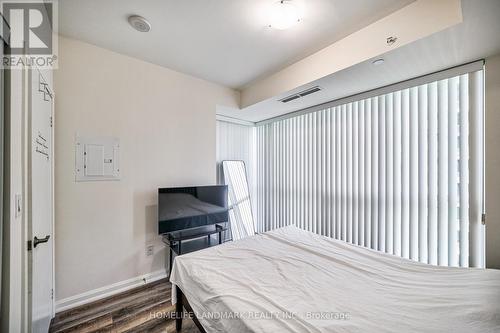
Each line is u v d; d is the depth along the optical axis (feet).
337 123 9.31
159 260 8.41
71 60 6.56
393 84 7.51
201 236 9.11
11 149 3.10
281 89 8.62
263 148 13.03
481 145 5.91
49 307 5.52
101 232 7.07
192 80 9.34
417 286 4.18
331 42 6.78
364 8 5.27
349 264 5.14
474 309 3.33
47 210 5.31
